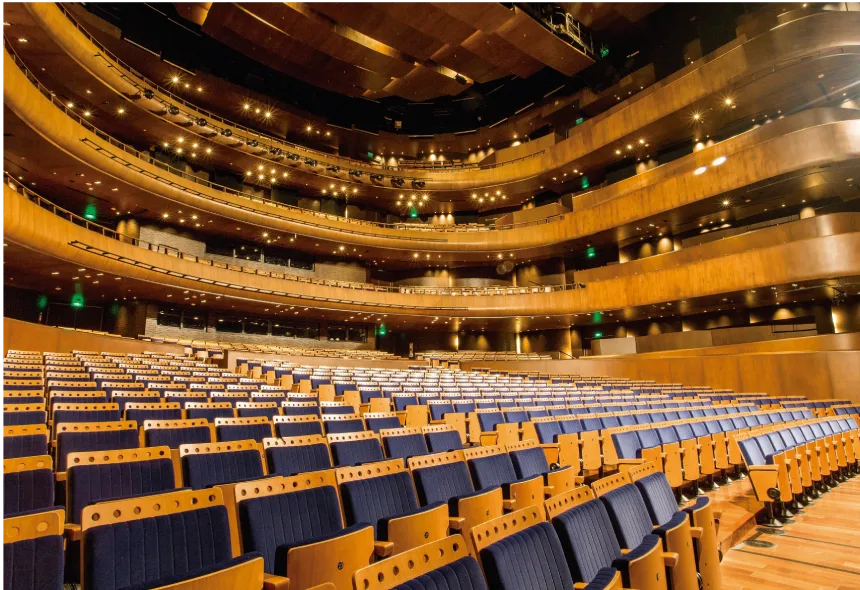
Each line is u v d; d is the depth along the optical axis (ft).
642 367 50.55
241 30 53.36
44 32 36.45
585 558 6.64
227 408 16.75
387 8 49.24
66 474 8.68
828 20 42.50
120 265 40.11
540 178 65.57
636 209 53.67
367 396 27.73
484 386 36.19
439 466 9.78
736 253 45.19
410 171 69.05
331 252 63.82
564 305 57.62
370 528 6.68
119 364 28.14
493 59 60.13
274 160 58.80
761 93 47.93
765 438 15.29
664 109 51.96
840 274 39.60
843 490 17.28
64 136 36.42
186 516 6.01
